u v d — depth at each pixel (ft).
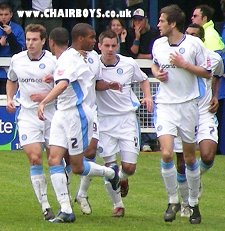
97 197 81.00
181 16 67.15
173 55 66.54
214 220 70.69
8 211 73.05
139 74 73.05
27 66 69.36
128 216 71.92
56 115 66.13
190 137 67.72
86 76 66.08
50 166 66.39
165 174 67.41
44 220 68.64
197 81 67.62
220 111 105.09
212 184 89.15
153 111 72.95
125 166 72.59
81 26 66.69
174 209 68.49
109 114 72.95
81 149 66.28
